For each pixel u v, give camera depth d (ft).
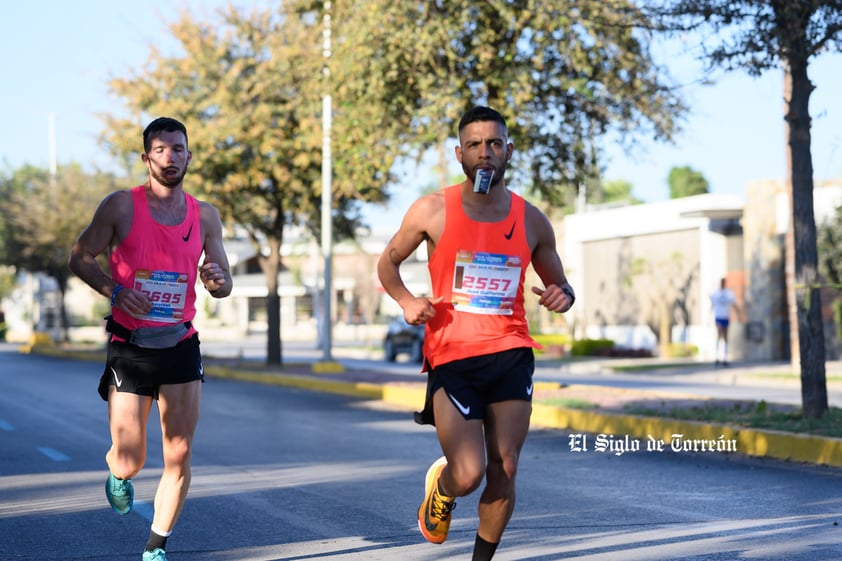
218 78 94.43
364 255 211.82
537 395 59.88
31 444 47.19
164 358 20.68
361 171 68.18
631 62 60.29
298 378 84.64
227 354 151.02
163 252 20.67
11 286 249.14
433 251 19.22
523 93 59.93
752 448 41.39
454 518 28.63
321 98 76.89
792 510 29.35
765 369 95.91
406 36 59.62
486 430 18.99
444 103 59.98
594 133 65.10
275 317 101.09
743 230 116.16
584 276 145.28
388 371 92.79
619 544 24.97
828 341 108.47
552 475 36.42
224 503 31.48
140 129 95.50
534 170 66.90
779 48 41.70
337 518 28.96
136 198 20.75
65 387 85.40
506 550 24.41
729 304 104.06
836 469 37.22
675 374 96.58
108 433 51.67
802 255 43.16
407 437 48.88
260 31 94.68
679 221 124.88
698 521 27.84
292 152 92.84
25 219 161.89
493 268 18.95
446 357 18.76
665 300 124.88
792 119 42.93
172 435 21.06
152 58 96.27
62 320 174.70
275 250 101.19
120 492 21.75
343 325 234.58
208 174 94.38
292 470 38.32
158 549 21.30
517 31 60.44
